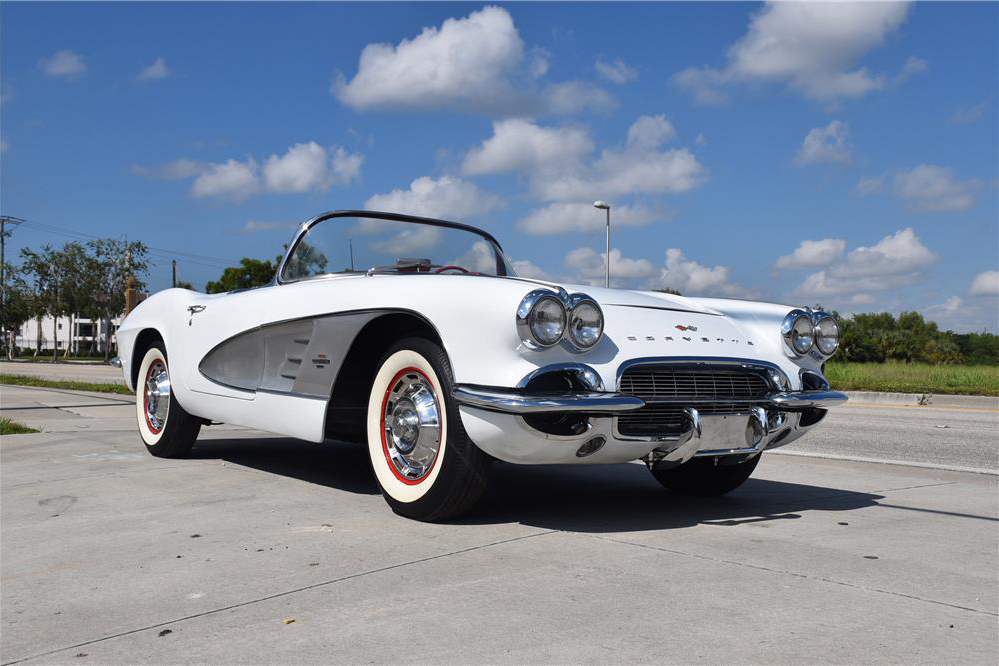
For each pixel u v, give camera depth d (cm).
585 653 194
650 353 321
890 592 244
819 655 194
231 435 650
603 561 274
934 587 250
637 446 320
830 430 809
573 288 359
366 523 331
